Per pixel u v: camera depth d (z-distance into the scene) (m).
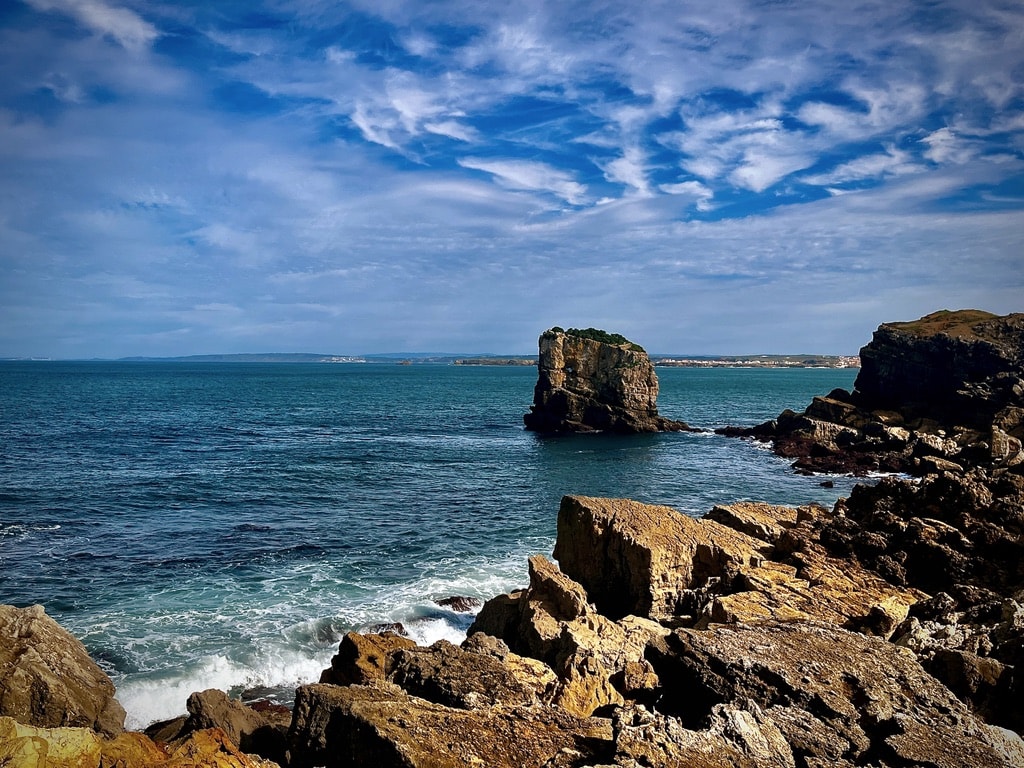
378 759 10.27
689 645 12.75
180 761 11.40
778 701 11.45
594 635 18.78
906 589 22.36
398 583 31.61
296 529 40.66
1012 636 15.00
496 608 23.47
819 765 9.48
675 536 25.08
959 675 12.84
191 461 63.75
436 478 58.62
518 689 13.66
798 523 28.92
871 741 10.28
